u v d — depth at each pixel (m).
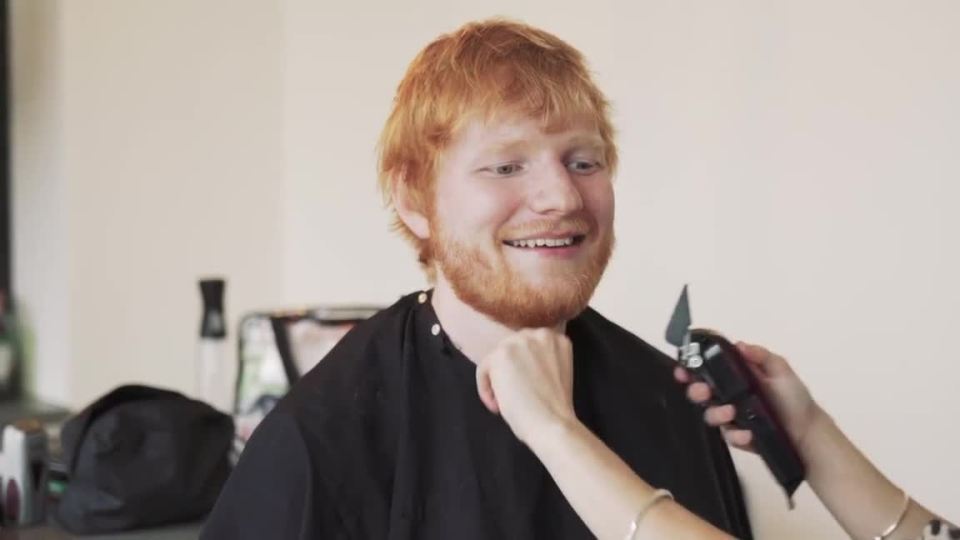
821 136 1.48
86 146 2.36
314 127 2.46
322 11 2.41
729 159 1.60
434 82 0.84
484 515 0.83
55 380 2.43
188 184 2.48
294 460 0.81
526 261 0.82
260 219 2.57
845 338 1.47
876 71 1.41
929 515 0.90
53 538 1.44
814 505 1.52
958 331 1.34
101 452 1.44
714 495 0.94
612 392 0.93
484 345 0.86
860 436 1.46
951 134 1.33
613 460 0.74
